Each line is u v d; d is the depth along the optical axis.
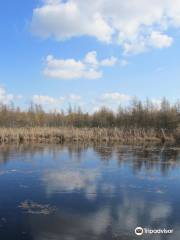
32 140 48.16
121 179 21.48
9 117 68.75
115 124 69.06
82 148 39.81
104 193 17.84
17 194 17.47
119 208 15.22
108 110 73.81
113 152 35.75
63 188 18.86
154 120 65.69
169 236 12.21
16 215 14.12
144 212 14.75
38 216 14.04
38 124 66.31
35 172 23.58
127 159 30.33
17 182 20.28
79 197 16.92
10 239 11.70
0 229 12.60
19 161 28.77
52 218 13.83
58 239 11.75
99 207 15.38
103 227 12.98
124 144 45.69
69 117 76.88
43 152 35.25
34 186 19.22
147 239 11.90
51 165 26.78
